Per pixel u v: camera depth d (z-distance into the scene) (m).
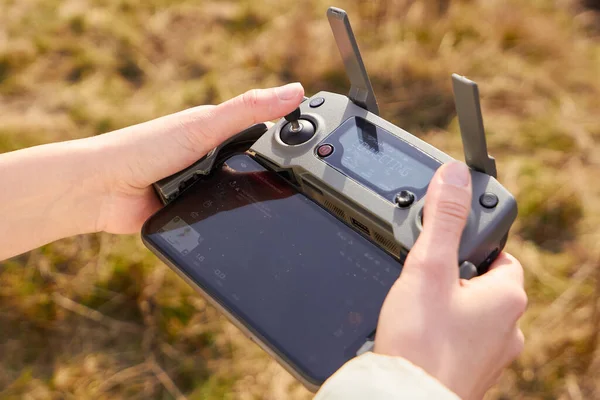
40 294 0.72
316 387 0.38
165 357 0.69
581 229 0.77
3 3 1.09
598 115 0.89
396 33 1.01
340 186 0.43
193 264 0.43
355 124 0.45
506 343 0.37
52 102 0.94
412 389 0.32
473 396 0.37
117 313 0.72
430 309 0.36
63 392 0.67
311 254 0.42
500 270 0.39
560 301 0.71
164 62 1.01
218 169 0.47
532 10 1.03
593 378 0.66
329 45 0.99
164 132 0.47
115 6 1.09
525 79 0.94
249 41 1.04
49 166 0.47
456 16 1.03
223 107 0.47
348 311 0.40
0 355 0.69
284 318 0.40
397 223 0.41
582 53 0.98
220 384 0.67
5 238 0.47
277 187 0.45
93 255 0.75
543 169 0.82
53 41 1.02
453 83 0.39
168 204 0.46
